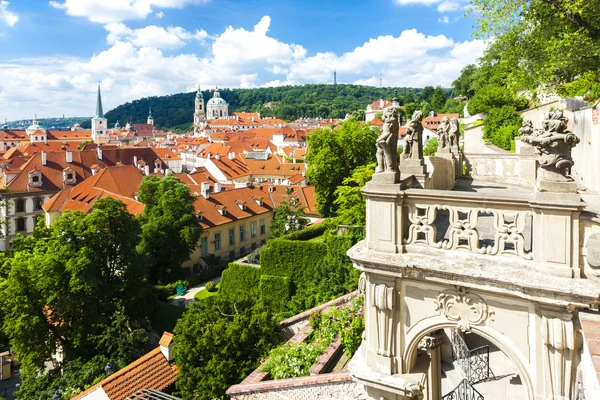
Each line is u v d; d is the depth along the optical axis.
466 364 14.92
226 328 25.58
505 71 31.64
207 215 66.12
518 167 21.98
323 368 18.64
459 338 15.66
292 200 67.44
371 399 11.43
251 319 25.78
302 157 135.50
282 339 26.41
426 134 96.94
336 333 20.84
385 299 10.65
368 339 11.25
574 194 8.63
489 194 9.59
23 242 52.12
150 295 47.44
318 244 44.25
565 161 8.70
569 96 34.44
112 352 39.44
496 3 24.83
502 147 51.47
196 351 24.62
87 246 41.78
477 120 64.62
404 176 11.33
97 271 41.84
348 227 42.69
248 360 24.47
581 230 8.70
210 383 23.50
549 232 8.84
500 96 56.69
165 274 56.34
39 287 39.47
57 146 136.38
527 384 9.39
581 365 8.60
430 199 10.14
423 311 10.53
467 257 9.80
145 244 55.06
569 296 8.43
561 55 23.42
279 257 46.34
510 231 9.39
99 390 25.41
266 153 129.50
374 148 60.47
